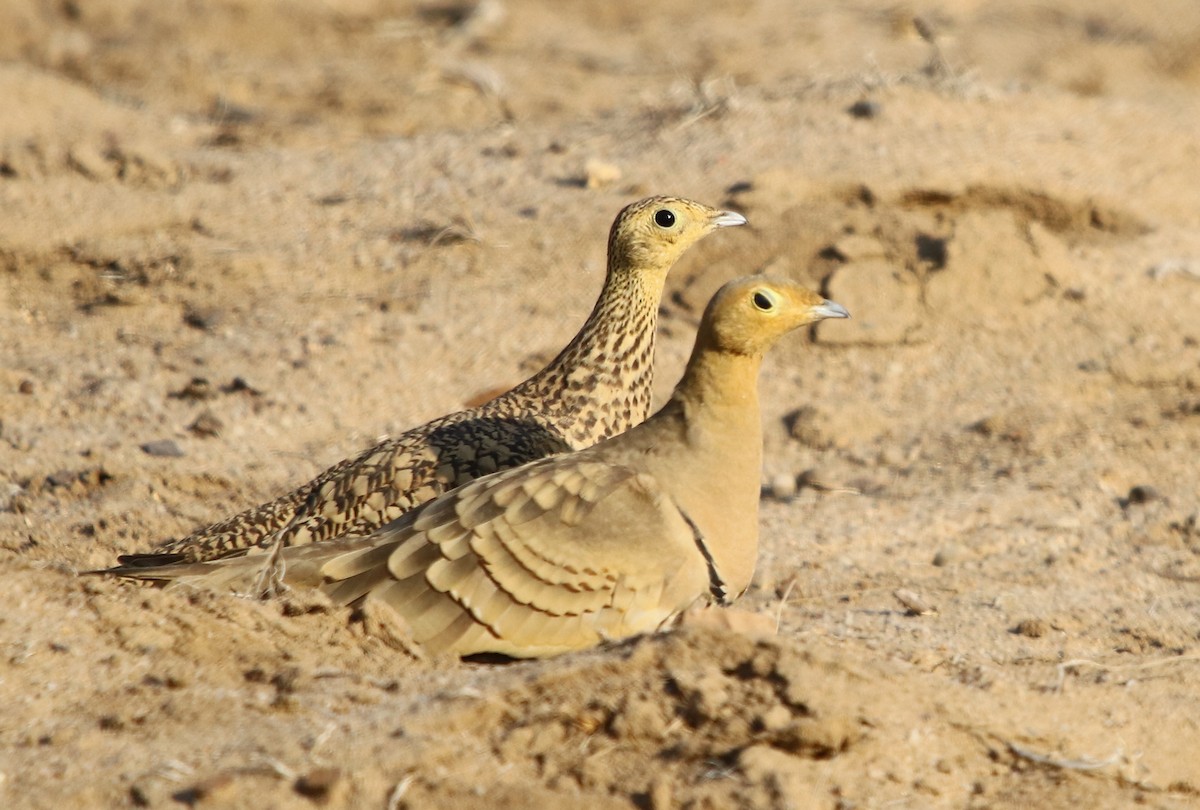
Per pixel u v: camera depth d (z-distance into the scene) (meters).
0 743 6.32
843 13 28.45
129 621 7.22
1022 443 12.59
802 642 6.96
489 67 24.42
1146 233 15.95
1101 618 9.41
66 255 15.28
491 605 7.26
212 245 15.58
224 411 12.73
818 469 12.27
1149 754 7.07
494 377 13.52
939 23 27.00
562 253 15.34
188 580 7.57
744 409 7.65
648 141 17.56
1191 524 11.03
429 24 27.62
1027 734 6.88
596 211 15.97
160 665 6.96
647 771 6.32
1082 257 15.43
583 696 6.56
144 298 14.62
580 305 14.58
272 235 15.93
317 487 8.89
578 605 7.30
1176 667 8.38
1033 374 13.81
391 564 7.32
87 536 10.45
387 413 12.96
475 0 28.73
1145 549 10.77
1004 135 17.30
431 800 6.07
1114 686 7.89
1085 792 6.62
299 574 7.47
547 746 6.42
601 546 7.32
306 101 22.17
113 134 19.42
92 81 22.84
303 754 6.21
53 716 6.54
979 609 9.48
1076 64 24.56
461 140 18.56
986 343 14.25
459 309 14.52
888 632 8.93
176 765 6.13
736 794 6.17
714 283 14.56
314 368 13.48
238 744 6.31
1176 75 24.58
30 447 11.91
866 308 14.43
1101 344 14.20
